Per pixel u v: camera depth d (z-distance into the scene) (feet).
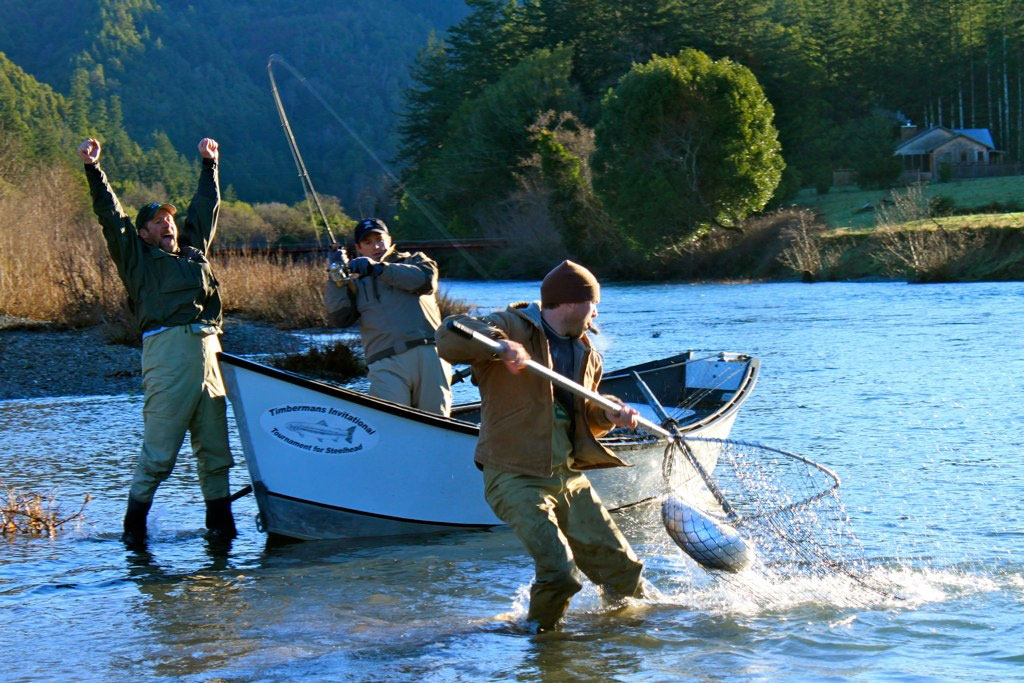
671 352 70.23
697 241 209.77
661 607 21.24
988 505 28.07
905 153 337.52
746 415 43.27
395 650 19.27
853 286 142.82
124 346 68.23
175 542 27.30
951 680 17.15
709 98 211.41
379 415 26.58
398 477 27.27
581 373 19.71
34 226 86.53
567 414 19.72
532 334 19.17
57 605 22.22
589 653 18.79
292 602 22.24
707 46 312.29
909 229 160.97
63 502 31.65
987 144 344.28
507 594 22.58
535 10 337.72
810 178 298.97
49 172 118.32
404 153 358.84
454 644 19.49
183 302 26.94
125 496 32.37
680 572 23.50
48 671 18.61
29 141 285.43
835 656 18.33
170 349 26.89
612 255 223.92
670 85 211.00
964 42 376.07
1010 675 17.29
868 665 17.89
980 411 42.19
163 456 27.17
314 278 90.53
